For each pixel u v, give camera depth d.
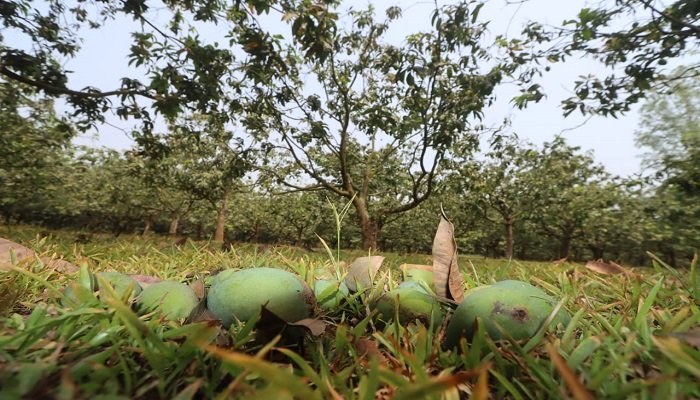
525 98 7.01
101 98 8.12
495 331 1.29
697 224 12.09
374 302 1.75
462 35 8.46
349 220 32.94
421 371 0.93
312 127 13.16
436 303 1.66
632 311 1.88
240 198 45.53
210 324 1.03
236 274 1.62
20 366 0.87
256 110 11.68
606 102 7.27
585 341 1.08
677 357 0.90
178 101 8.38
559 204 27.75
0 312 1.51
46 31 8.62
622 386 0.92
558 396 0.94
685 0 5.52
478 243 52.97
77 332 1.18
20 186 18.38
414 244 52.31
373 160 18.95
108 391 0.85
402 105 13.27
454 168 15.57
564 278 2.65
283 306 1.47
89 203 37.75
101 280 1.22
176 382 0.98
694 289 1.97
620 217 29.89
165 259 3.54
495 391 1.09
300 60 12.04
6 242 2.67
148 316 1.41
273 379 0.68
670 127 12.30
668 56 6.23
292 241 51.81
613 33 6.42
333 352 1.31
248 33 8.02
